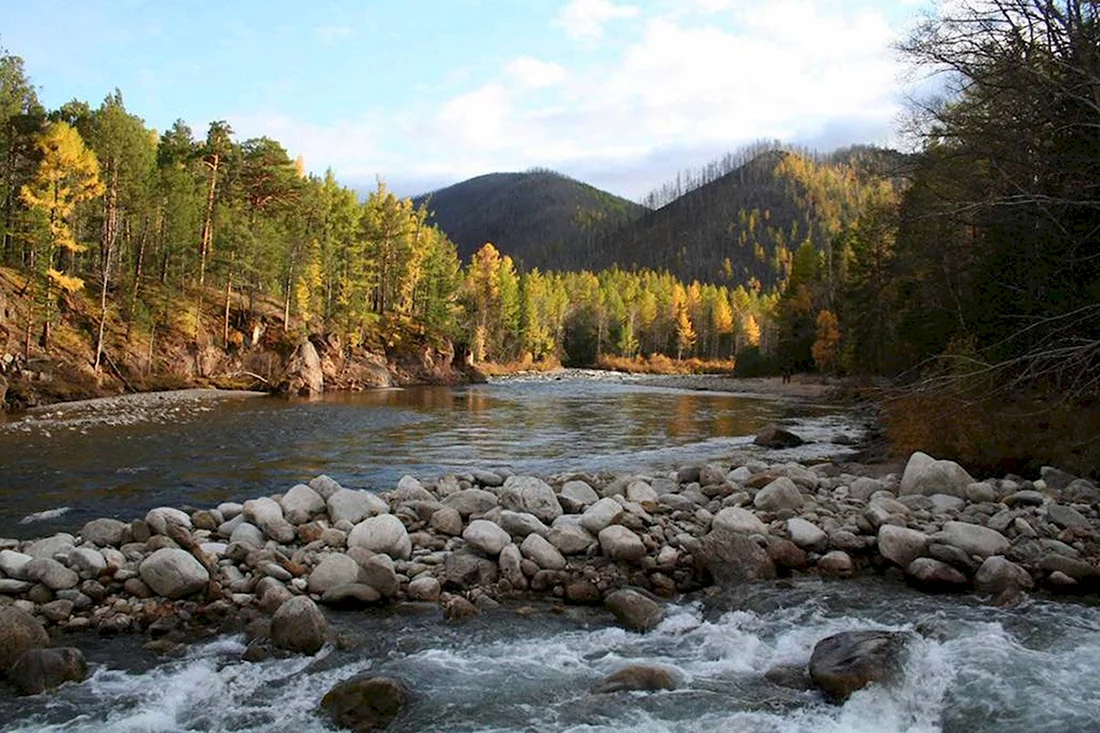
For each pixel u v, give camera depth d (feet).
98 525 32.60
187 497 49.11
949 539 32.24
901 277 105.81
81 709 20.49
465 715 20.02
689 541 32.71
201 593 27.78
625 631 26.08
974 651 23.12
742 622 26.78
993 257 64.90
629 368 408.87
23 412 104.32
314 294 223.71
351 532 32.30
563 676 22.48
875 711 19.80
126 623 25.61
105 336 148.97
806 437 89.86
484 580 29.94
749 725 19.24
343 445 77.56
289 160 212.84
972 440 53.01
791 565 32.04
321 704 20.67
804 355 266.98
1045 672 21.66
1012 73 51.62
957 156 59.52
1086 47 48.47
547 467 63.87
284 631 24.25
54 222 137.80
